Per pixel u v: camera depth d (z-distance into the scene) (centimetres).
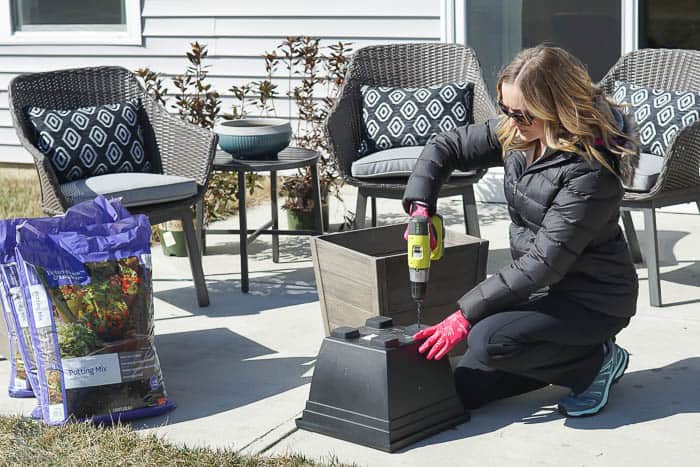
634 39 595
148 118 502
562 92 299
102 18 759
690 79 501
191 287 502
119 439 321
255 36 712
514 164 329
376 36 679
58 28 772
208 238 596
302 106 660
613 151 307
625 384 362
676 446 312
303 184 582
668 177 436
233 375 385
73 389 333
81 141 476
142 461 306
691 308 440
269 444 322
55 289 330
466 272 377
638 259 507
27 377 356
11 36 782
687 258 513
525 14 626
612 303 326
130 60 751
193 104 588
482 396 342
